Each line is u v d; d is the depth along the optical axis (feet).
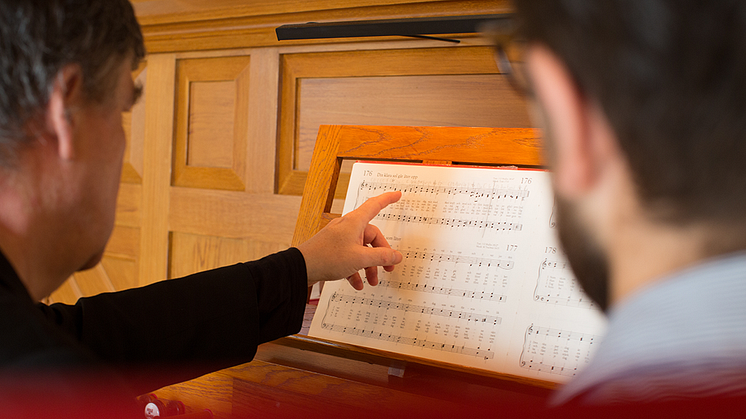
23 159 1.60
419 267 3.20
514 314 2.89
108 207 1.85
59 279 1.85
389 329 3.11
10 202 1.64
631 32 0.76
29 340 1.30
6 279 1.46
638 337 0.86
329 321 3.28
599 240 0.93
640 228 0.86
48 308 2.42
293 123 5.53
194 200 6.06
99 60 1.66
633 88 0.76
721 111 0.73
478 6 4.45
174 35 5.99
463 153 3.46
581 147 0.85
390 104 5.10
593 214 0.91
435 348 2.96
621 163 0.84
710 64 0.72
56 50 1.54
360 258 3.12
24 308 1.38
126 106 1.91
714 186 0.76
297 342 3.39
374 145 3.74
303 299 3.10
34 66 1.52
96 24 1.64
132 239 6.50
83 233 1.79
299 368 3.22
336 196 5.23
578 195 0.91
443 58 4.82
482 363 2.84
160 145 6.24
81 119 1.67
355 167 3.65
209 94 6.00
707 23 0.72
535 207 3.07
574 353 2.69
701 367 0.80
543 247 2.96
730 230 0.80
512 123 4.62
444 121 4.89
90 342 2.47
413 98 5.00
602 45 0.78
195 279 2.85
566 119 0.85
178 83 6.15
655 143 0.77
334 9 5.07
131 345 2.59
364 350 3.11
